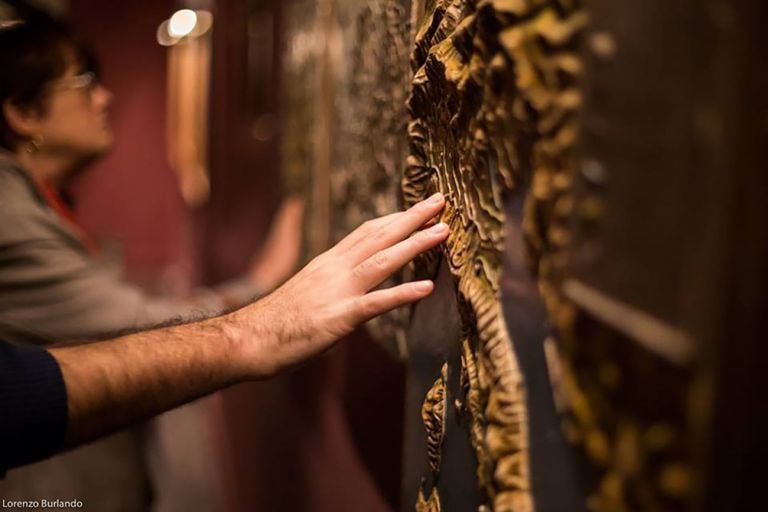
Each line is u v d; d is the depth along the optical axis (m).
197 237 3.99
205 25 3.48
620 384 0.34
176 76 4.07
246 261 2.59
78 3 4.46
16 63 1.30
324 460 1.58
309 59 1.60
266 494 2.19
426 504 0.70
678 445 0.30
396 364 1.07
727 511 0.28
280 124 2.03
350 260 0.75
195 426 3.46
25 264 1.21
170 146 4.50
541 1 0.41
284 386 2.03
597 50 0.36
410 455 0.80
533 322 0.44
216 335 0.77
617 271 0.34
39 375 0.74
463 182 0.60
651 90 0.32
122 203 4.76
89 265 1.31
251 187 2.50
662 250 0.31
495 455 0.46
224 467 2.95
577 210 0.38
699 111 0.29
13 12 1.32
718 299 0.28
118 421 0.77
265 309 0.78
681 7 0.30
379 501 1.17
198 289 3.94
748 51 0.27
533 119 0.42
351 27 1.21
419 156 0.77
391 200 0.92
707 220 0.29
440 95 0.65
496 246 0.51
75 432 0.75
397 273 0.90
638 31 0.33
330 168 1.44
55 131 1.37
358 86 1.14
